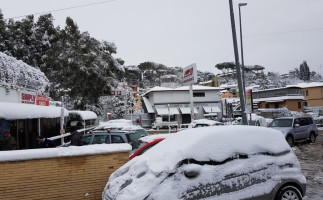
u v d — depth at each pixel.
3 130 10.85
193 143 4.68
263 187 4.75
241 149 4.89
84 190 5.93
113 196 4.37
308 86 58.97
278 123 16.95
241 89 12.84
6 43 32.91
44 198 5.59
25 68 13.39
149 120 42.25
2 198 5.27
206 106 43.50
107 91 34.16
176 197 4.08
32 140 13.71
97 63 33.22
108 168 6.15
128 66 122.19
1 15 32.84
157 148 5.24
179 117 42.56
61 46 31.77
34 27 35.97
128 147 6.36
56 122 17.25
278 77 118.25
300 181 5.13
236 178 4.59
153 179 4.22
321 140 18.88
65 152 5.79
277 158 5.14
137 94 87.44
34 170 5.55
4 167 5.31
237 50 12.94
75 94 32.44
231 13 13.02
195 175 4.31
